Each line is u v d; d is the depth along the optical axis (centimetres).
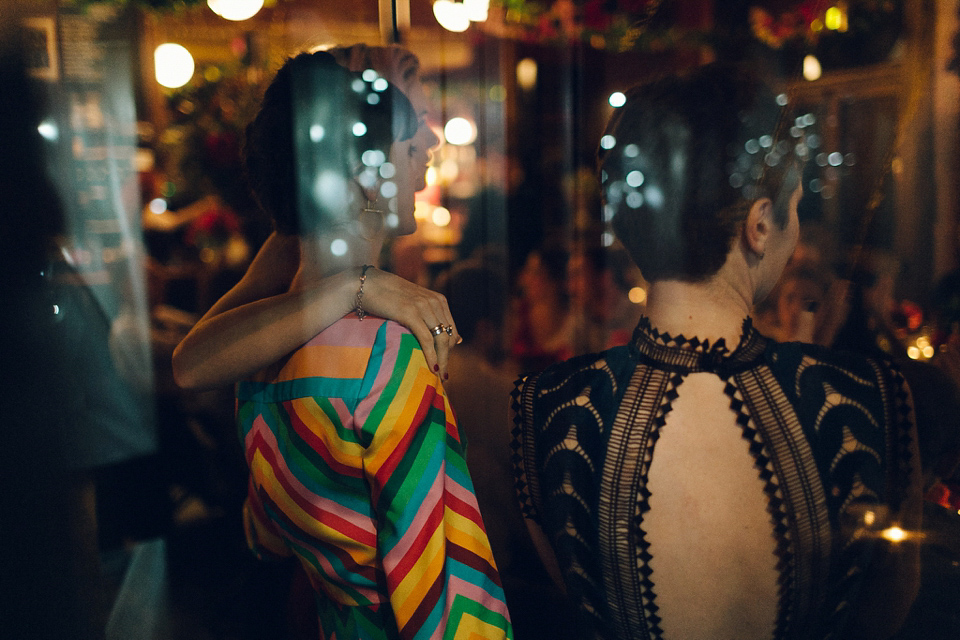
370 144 73
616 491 67
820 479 64
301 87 73
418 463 62
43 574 87
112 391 99
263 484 70
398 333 65
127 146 102
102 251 100
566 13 109
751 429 64
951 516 66
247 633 104
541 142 117
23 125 89
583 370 72
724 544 64
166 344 105
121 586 100
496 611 65
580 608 73
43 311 88
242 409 74
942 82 76
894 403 65
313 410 64
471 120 120
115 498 99
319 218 72
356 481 64
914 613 66
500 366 107
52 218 91
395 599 62
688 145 65
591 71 111
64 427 89
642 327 69
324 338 66
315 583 73
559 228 115
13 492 85
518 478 76
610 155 70
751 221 65
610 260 103
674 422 65
